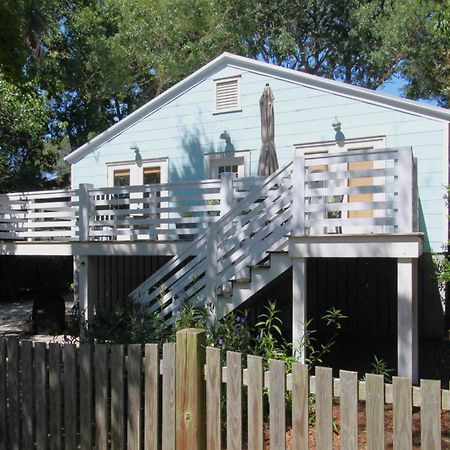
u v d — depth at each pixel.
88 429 3.62
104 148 13.58
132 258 12.29
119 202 9.65
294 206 7.15
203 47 21.16
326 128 10.92
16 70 9.28
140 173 13.10
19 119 17.41
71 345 3.71
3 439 3.91
